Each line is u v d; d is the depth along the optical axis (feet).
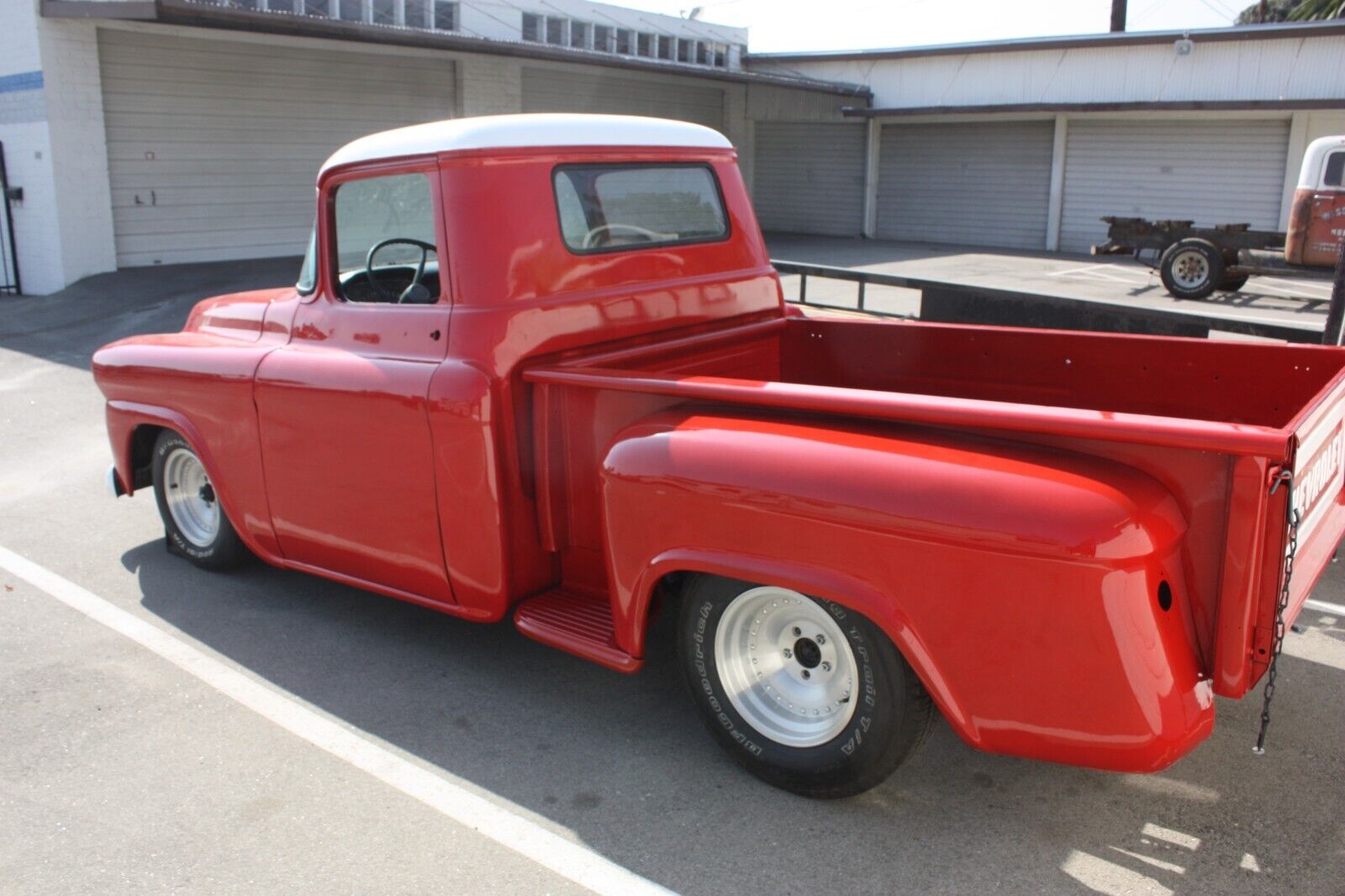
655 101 81.00
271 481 13.94
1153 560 8.08
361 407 12.37
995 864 9.28
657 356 13.00
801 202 96.07
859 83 90.74
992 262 70.03
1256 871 9.14
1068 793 10.37
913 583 8.74
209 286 48.26
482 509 11.61
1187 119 74.49
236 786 10.67
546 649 13.80
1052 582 8.14
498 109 66.74
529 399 11.76
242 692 12.65
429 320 11.95
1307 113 69.41
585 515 11.72
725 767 10.94
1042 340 13.80
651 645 13.91
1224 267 51.08
